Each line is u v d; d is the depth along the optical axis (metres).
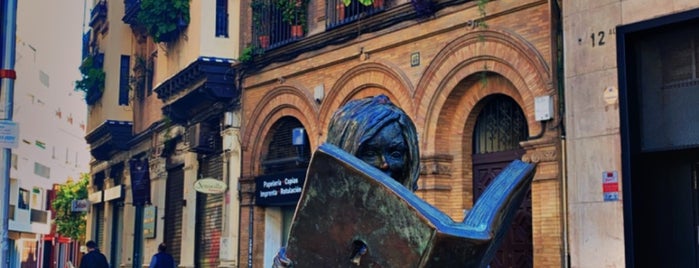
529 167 2.12
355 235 1.88
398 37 13.12
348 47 14.26
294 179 15.52
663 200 9.46
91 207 32.09
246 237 16.89
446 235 1.73
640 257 9.25
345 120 2.30
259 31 16.75
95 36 30.02
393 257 1.82
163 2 19.03
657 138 9.30
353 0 14.33
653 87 9.41
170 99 19.95
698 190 9.20
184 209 20.00
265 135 16.72
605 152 9.43
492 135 12.16
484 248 1.80
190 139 18.88
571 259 9.74
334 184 1.88
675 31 9.21
